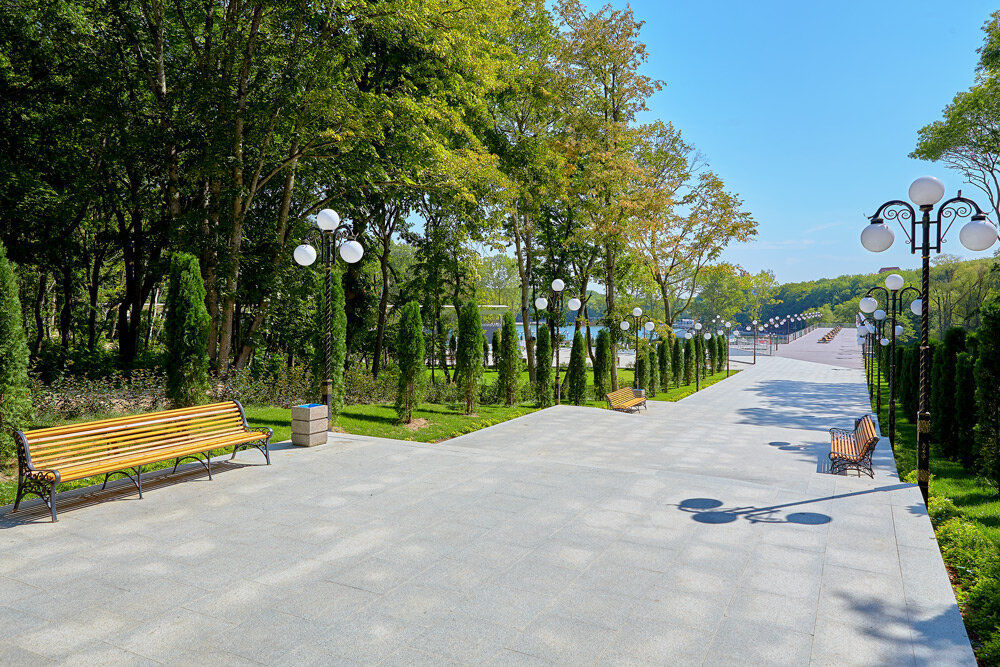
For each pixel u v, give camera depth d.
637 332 24.28
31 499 7.12
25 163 18.02
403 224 27.27
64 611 4.34
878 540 5.92
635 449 12.29
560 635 4.08
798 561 5.39
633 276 32.16
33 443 6.40
